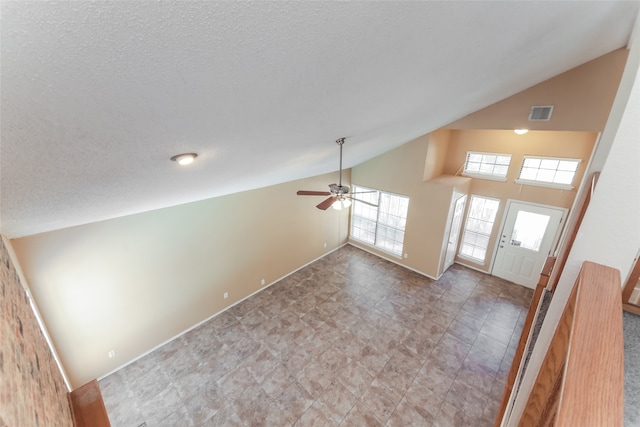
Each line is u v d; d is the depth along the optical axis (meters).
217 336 4.53
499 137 5.29
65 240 3.20
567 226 2.64
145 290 4.01
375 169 6.39
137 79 0.88
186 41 0.79
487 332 4.55
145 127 1.22
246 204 4.94
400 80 1.75
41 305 3.15
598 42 2.57
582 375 0.49
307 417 3.36
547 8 1.37
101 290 3.59
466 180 5.65
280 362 4.06
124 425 3.31
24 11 0.53
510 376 2.21
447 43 1.43
